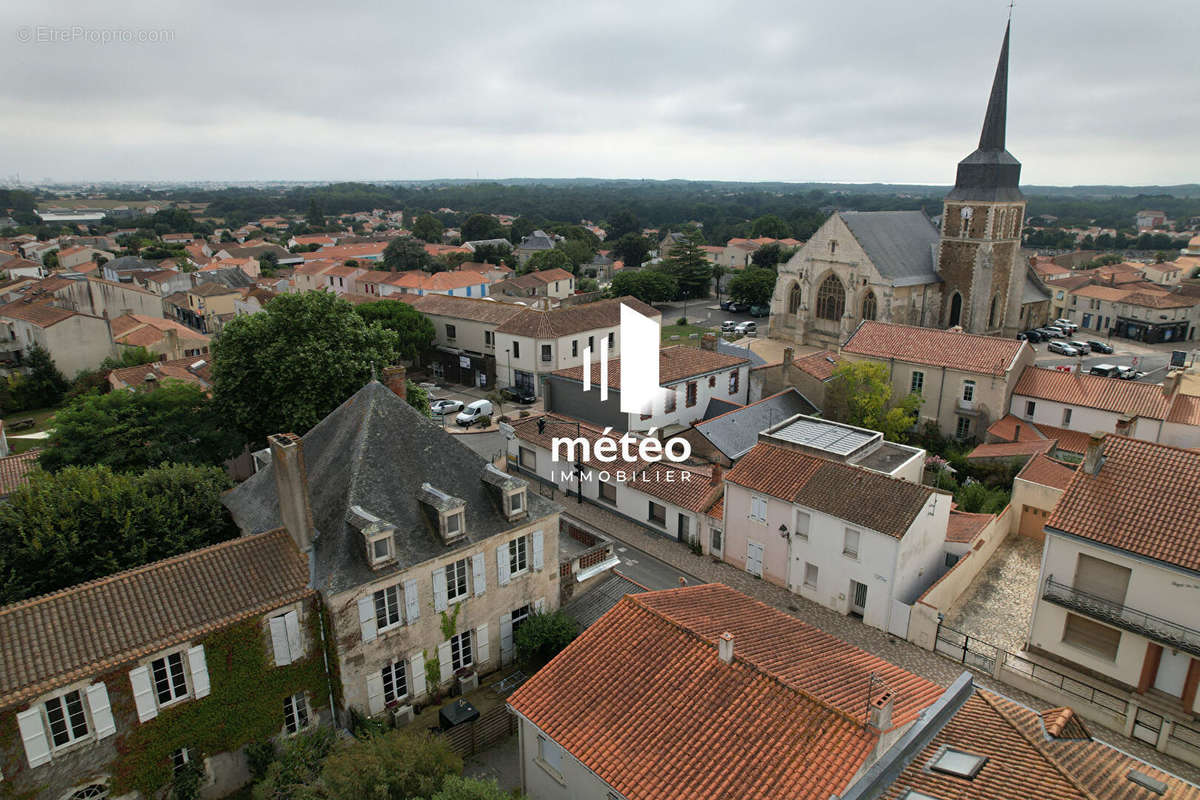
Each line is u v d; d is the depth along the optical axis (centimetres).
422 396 5422
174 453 4334
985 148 8856
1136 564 2872
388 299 9169
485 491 3144
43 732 2073
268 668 2534
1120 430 4638
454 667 3028
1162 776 1912
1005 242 9131
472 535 2977
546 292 13438
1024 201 8981
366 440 2962
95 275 14588
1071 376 5938
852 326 9244
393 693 2831
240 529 3161
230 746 2489
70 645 2153
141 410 4422
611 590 3519
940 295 9450
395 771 2058
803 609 3816
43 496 2988
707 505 4353
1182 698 2875
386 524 2672
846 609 3744
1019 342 6147
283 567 2608
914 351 6506
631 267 18688
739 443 5331
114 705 2202
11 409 8150
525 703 2291
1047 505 4344
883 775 1870
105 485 3122
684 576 4156
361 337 5100
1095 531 2973
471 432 6625
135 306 10919
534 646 3078
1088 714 2945
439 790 2073
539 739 2298
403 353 8112
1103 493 3084
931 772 1911
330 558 2650
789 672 2241
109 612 2275
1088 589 3064
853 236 9088
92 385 7438
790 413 5975
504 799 1956
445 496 2909
